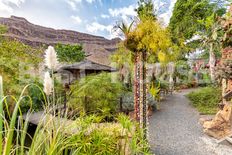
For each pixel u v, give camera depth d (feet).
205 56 67.67
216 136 18.01
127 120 10.78
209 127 18.66
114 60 31.78
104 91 21.86
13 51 28.04
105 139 9.23
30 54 29.76
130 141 10.67
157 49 15.24
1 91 3.95
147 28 14.24
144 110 13.60
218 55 47.03
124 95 24.56
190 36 57.36
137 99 14.32
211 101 33.04
